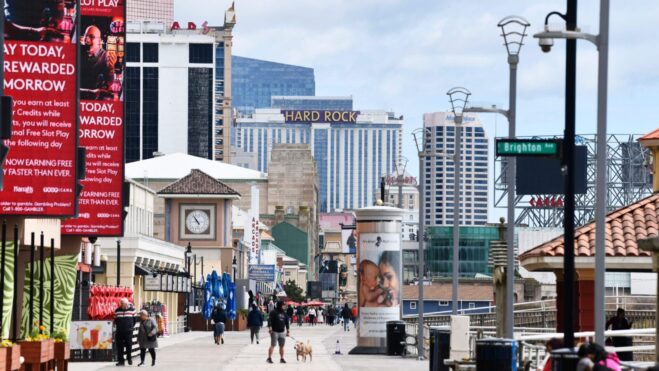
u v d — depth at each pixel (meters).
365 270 59.72
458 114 48.19
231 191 125.19
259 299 139.12
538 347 34.56
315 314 168.12
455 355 37.44
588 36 25.12
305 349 55.75
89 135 48.50
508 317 36.00
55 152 39.41
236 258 136.62
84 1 48.53
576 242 45.16
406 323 64.75
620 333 34.06
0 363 29.83
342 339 91.06
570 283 26.81
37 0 39.50
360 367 50.59
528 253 46.38
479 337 41.59
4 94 39.16
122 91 48.66
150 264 90.62
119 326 50.62
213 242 124.94
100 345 52.44
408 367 50.41
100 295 54.03
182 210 124.75
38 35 39.50
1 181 34.00
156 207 185.38
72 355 52.34
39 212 39.19
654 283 93.69
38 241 43.41
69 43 39.62
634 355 47.00
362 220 59.91
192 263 122.56
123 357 52.28
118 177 48.44
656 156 50.28
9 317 38.28
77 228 47.97
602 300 25.03
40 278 39.16
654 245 26.91
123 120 48.59
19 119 39.28
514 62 36.38
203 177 126.19
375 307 59.84
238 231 168.50
